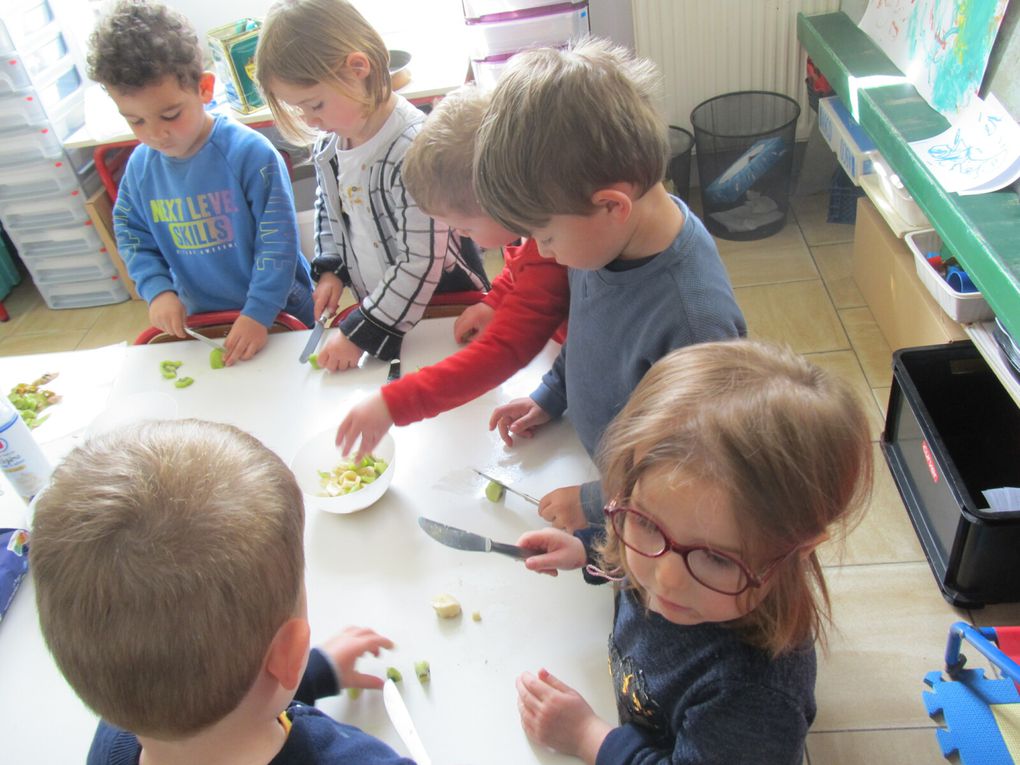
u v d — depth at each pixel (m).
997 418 1.83
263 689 0.65
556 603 0.92
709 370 0.68
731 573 0.65
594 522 0.97
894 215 2.09
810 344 2.33
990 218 1.53
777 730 0.69
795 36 2.62
